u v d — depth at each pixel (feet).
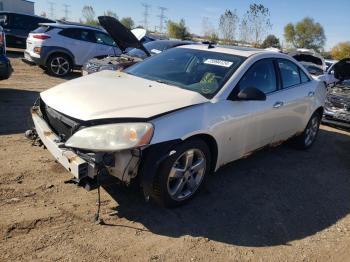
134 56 31.96
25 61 41.47
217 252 11.04
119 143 10.62
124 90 12.85
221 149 13.79
